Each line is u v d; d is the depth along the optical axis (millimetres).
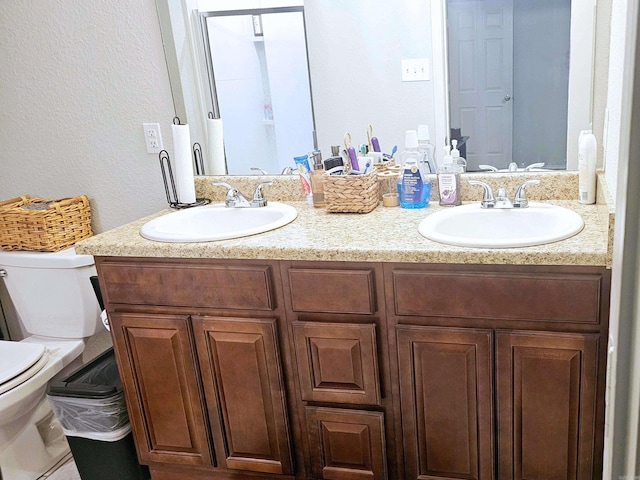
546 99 1742
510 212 1669
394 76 1883
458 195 1819
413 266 1460
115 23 2139
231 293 1633
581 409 1411
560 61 1691
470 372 1479
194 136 2184
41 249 2211
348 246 1501
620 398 539
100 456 1933
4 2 2236
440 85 1845
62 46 2227
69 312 2215
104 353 2119
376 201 1897
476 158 1871
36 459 2113
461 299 1431
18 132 2402
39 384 1967
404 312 1495
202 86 2117
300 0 1918
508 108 1792
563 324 1371
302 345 1604
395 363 1562
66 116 2314
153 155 2256
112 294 1769
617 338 527
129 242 1719
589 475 1460
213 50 2068
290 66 1997
